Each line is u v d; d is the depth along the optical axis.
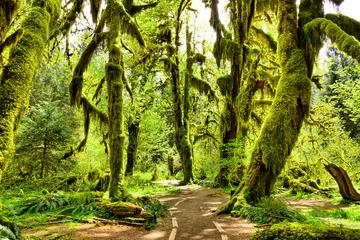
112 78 12.37
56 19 7.43
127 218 8.14
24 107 5.80
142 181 21.17
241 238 6.27
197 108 31.59
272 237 5.21
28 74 5.94
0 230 5.15
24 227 7.07
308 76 11.31
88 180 15.27
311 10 12.14
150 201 10.77
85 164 19.02
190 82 23.17
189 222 8.33
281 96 10.80
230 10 20.66
